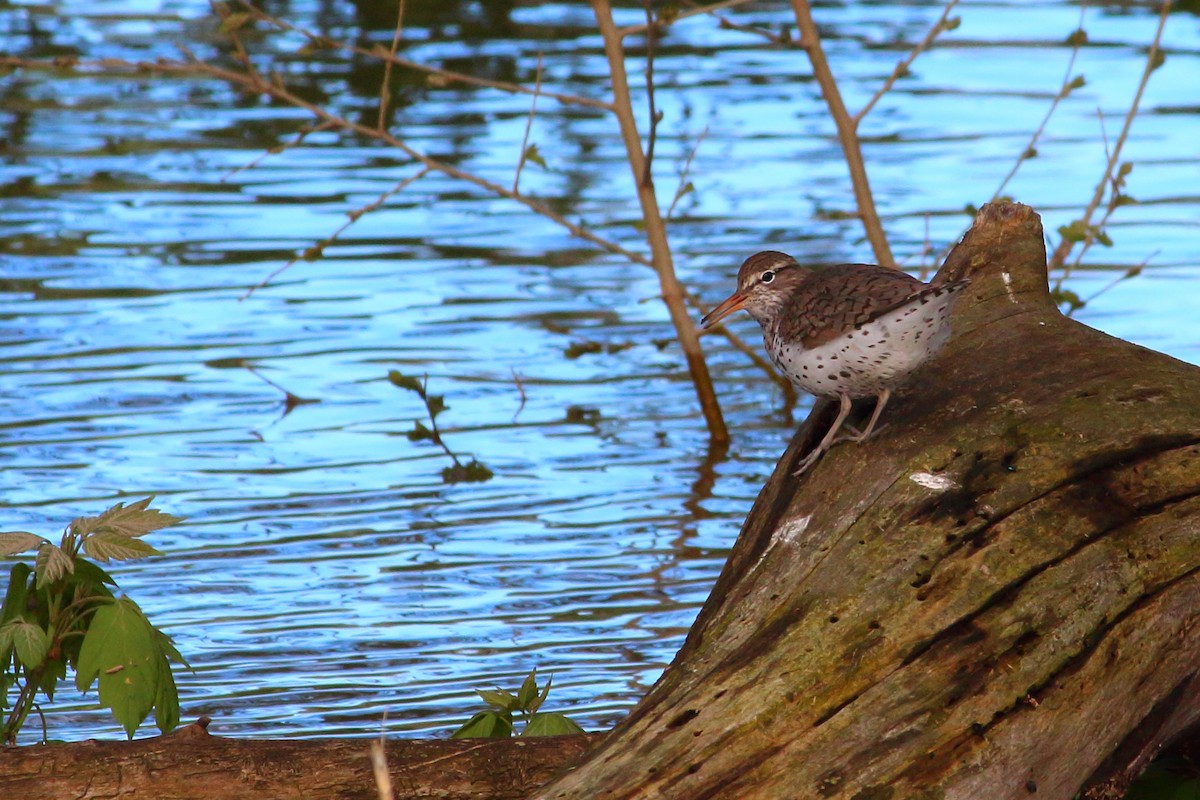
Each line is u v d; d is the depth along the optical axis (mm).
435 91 25375
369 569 11703
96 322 16844
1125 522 7125
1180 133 22672
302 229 19797
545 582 11508
